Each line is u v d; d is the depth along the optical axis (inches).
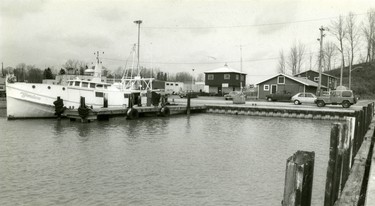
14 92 1080.8
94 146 659.4
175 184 416.2
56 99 1107.3
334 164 224.4
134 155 581.6
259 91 2171.5
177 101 1940.2
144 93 1464.1
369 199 133.0
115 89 1242.6
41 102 1097.4
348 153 269.7
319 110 1333.7
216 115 1476.4
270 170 495.2
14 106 1091.3
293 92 2048.5
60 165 502.6
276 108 1419.8
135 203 346.9
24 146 649.6
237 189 400.5
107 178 437.1
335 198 231.9
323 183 424.8
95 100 1181.1
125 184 412.5
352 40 3393.2
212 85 2795.3
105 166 500.4
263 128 1027.9
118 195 371.6
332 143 225.3
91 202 348.2
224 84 2743.6
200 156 585.3
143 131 896.9
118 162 526.9
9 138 741.9
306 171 129.0
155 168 493.4
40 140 719.7
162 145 687.1
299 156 137.1
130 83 1594.5
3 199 354.3
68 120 1111.0
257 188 406.0
